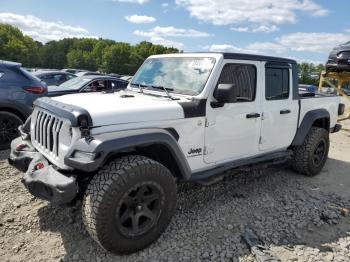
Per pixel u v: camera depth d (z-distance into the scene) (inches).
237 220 149.9
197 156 144.5
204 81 145.8
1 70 235.5
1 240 127.5
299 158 209.3
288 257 125.5
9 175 188.7
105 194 110.3
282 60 182.2
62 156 119.1
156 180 121.4
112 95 158.4
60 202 112.3
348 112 454.3
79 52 3371.1
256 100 167.5
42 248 123.8
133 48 3250.5
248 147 168.6
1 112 235.1
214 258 122.3
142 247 123.2
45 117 134.0
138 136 119.0
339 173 228.7
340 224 154.0
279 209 162.4
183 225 143.1
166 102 138.0
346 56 370.6
